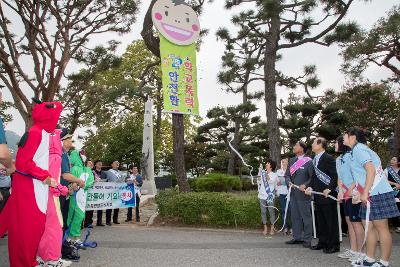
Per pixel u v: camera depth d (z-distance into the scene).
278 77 22.17
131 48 33.91
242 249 7.33
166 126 37.62
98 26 17.75
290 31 17.83
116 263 6.06
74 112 20.98
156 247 7.50
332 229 7.01
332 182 7.04
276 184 9.71
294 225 8.02
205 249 7.30
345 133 6.02
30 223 4.26
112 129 32.12
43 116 4.63
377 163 5.59
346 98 27.92
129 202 11.63
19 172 4.39
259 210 10.30
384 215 5.43
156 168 37.31
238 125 30.36
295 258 6.50
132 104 33.09
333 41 15.12
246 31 18.02
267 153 31.72
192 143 38.94
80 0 17.06
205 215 10.63
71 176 6.04
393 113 26.50
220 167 34.31
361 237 6.28
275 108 15.97
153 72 33.06
